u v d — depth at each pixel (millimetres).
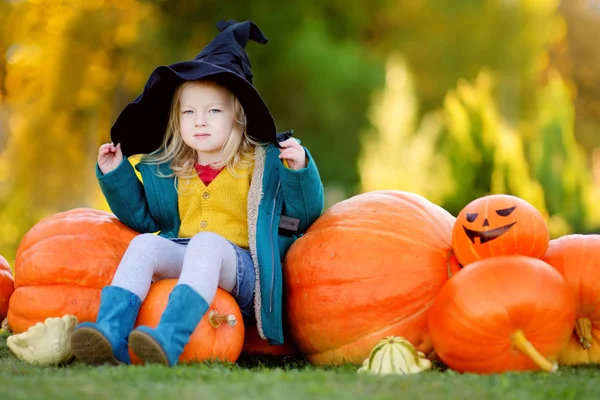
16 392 3203
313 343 4727
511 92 28969
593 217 17750
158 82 5004
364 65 23766
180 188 5137
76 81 21297
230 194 5047
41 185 20188
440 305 4070
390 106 17406
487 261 4070
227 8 23391
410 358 4016
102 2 21859
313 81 23109
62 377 3596
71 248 4711
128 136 5242
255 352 5152
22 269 4773
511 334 3904
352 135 23234
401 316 4500
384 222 4695
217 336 4363
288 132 5324
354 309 4539
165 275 4590
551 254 4461
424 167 14133
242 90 5004
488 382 3541
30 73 21781
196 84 5031
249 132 5199
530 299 3863
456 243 4371
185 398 3039
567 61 39188
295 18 23609
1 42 21312
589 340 4352
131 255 4359
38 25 21469
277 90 23516
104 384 3342
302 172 4812
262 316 4680
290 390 3184
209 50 5258
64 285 4668
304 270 4730
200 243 4355
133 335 3812
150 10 23016
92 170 21047
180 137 5238
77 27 21453
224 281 4551
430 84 28594
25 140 20609
